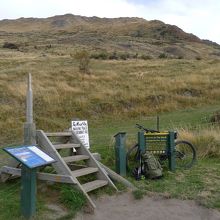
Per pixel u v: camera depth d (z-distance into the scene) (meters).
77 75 33.53
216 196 8.05
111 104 23.94
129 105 24.66
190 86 29.91
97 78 32.78
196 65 46.41
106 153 10.83
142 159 9.27
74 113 22.11
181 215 7.37
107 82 31.67
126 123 21.17
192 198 7.93
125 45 118.88
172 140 9.80
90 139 14.60
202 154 11.23
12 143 15.55
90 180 8.59
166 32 187.38
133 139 12.59
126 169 9.57
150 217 7.27
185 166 10.12
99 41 122.62
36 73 32.94
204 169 9.94
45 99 22.84
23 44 105.75
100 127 20.20
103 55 60.00
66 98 24.03
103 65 45.16
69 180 7.47
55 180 7.59
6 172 8.35
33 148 6.62
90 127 20.27
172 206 7.68
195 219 7.25
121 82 31.80
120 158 9.28
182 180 9.03
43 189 7.83
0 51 72.75
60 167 7.70
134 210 7.52
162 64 47.72
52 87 26.28
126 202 7.86
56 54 69.06
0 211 6.94
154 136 9.81
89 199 7.34
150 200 7.93
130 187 8.46
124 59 60.03
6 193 7.82
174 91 28.73
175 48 128.88
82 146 8.89
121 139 9.34
